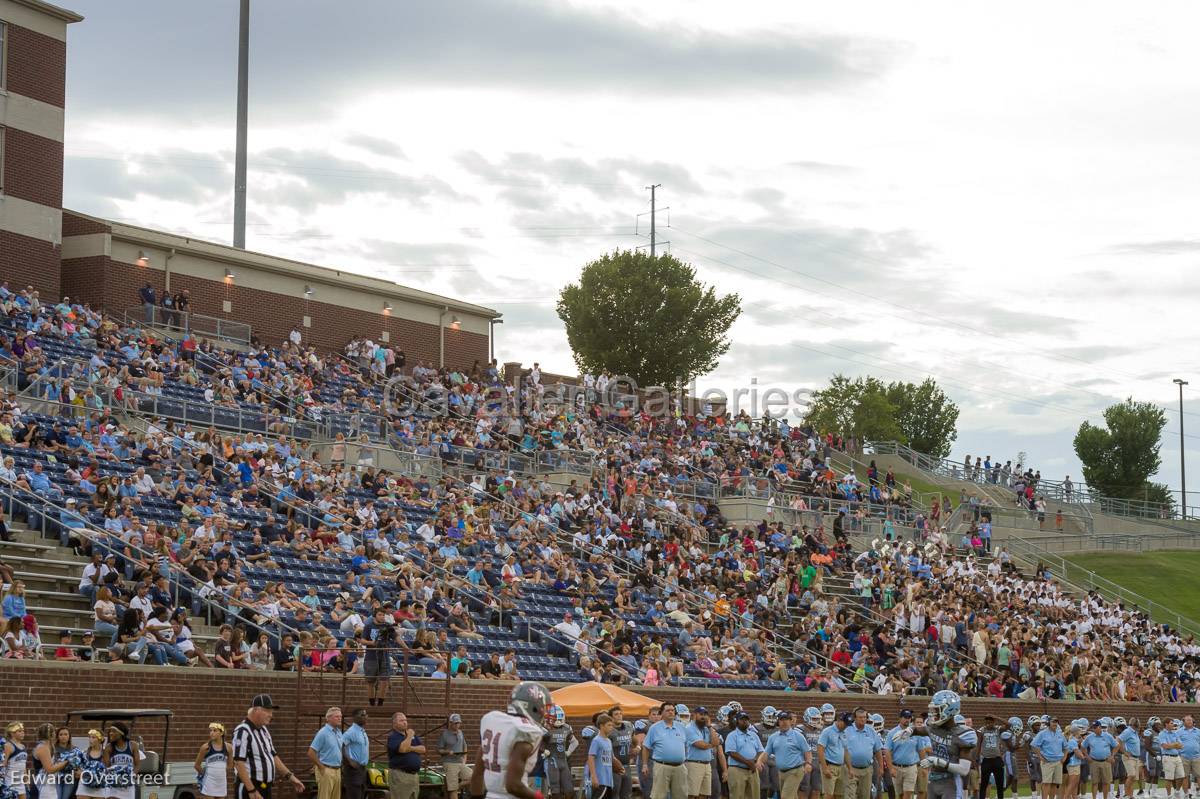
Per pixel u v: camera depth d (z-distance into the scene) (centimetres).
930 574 5069
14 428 3206
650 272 8175
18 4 4531
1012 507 7088
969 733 2344
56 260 4584
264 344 5028
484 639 3189
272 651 2605
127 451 3334
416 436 4522
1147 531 7575
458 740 2500
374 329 5662
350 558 3241
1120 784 3575
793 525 5197
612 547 4166
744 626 4031
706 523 4919
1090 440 10588
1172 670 5216
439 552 3516
